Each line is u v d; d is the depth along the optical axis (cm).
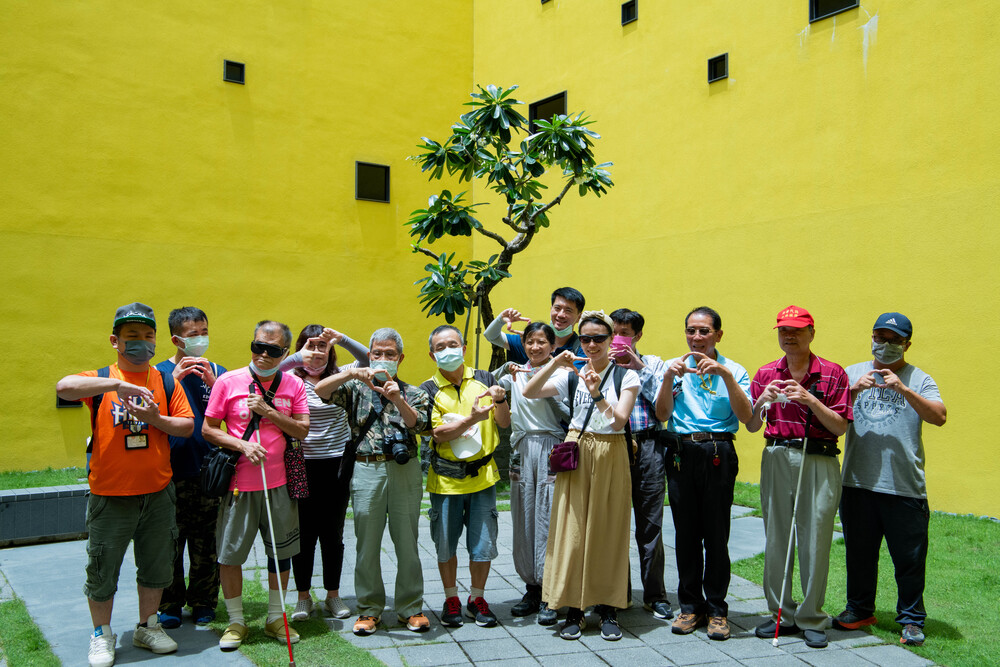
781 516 430
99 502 383
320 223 1085
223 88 1012
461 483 439
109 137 935
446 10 1213
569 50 1091
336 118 1102
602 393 431
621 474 428
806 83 822
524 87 1156
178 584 441
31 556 600
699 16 926
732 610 476
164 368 443
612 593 420
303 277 1070
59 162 905
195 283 988
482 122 809
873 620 444
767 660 394
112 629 432
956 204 705
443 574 445
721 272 896
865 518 437
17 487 782
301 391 425
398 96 1159
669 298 954
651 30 980
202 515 445
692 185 931
